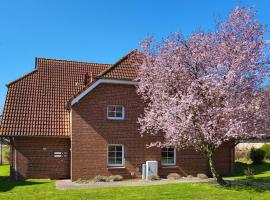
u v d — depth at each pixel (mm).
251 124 19109
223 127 18766
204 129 18609
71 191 18688
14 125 25156
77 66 30797
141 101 25094
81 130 23969
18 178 25156
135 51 26281
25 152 25375
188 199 16234
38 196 17312
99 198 16625
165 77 20312
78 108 24016
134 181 23250
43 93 27578
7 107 25922
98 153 24141
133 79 24625
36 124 25625
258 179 22688
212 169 20125
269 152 34531
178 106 18922
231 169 26953
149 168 24422
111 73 24641
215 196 16844
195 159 25969
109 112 24750
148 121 21750
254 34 19672
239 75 18828
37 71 29047
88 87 24062
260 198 16328
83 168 23797
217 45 19547
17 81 27812
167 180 23625
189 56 19875
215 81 18562
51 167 25641
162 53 20906
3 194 18156
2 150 42938
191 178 24844
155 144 23469
